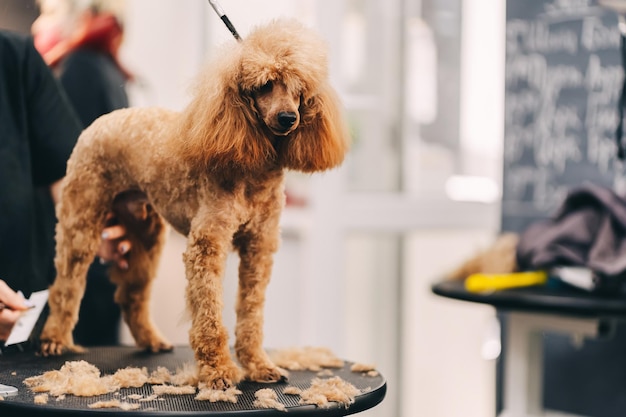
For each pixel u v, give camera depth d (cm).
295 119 97
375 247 271
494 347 284
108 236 123
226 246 105
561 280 192
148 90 229
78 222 118
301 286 253
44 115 144
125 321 130
